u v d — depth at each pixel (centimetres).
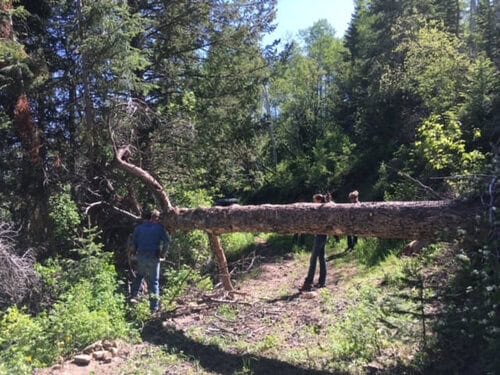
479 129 1105
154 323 715
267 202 3219
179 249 1091
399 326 518
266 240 1805
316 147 3153
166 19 1583
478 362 439
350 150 2797
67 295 707
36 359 527
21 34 1118
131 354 567
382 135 2442
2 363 477
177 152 1346
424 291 575
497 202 509
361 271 997
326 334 626
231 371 530
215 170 1778
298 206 738
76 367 515
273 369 531
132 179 1116
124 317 718
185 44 1664
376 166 2406
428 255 560
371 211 636
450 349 474
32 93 1128
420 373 463
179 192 1324
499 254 445
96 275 773
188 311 787
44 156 1137
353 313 625
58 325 591
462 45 1717
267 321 720
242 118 1897
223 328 697
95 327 602
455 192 675
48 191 1051
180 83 1645
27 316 610
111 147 1121
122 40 1066
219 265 907
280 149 4159
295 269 1203
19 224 1037
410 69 1758
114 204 1136
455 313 460
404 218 595
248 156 1923
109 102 1121
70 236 1023
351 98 3512
